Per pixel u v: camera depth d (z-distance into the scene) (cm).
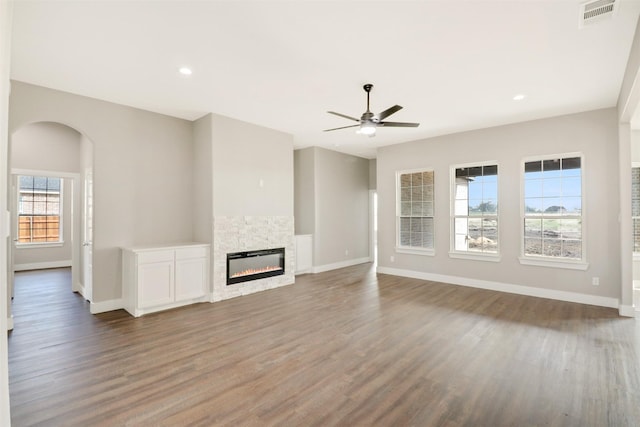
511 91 392
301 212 736
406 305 452
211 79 360
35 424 200
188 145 511
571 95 404
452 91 393
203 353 299
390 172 685
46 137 629
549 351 303
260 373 263
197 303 463
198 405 220
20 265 700
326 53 303
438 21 252
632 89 301
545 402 223
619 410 214
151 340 329
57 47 290
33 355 294
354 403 222
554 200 491
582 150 464
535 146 503
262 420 204
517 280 520
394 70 337
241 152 514
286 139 588
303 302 468
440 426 199
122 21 252
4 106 121
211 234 475
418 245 646
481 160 556
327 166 738
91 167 445
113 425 200
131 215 450
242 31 266
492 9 237
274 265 564
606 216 446
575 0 227
